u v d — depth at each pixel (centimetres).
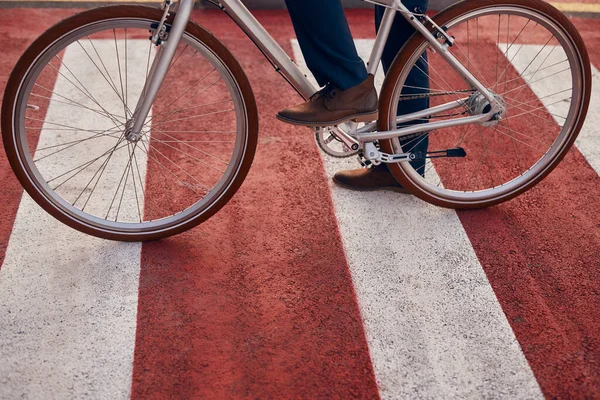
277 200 324
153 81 267
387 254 295
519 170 356
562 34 291
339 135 289
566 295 278
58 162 339
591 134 384
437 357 248
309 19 253
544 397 235
